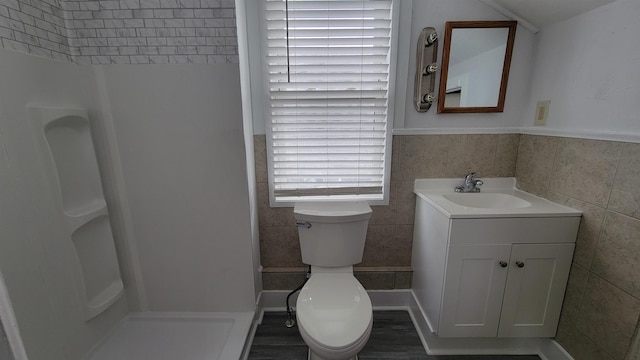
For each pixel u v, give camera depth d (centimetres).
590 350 116
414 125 161
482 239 123
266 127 157
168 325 150
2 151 91
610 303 108
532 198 145
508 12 144
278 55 150
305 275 173
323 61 152
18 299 97
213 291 155
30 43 102
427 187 167
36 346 104
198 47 126
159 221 145
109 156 136
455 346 143
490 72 152
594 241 115
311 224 144
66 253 115
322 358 103
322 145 163
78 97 124
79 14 122
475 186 161
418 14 147
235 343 134
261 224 171
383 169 166
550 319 132
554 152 136
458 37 148
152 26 124
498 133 160
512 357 141
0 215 91
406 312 175
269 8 145
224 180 140
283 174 167
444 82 152
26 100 100
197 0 122
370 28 147
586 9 117
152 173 139
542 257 125
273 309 177
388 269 176
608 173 108
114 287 143
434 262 140
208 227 146
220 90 130
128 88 129
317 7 145
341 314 112
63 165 116
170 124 133
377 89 155
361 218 144
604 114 111
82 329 124
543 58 143
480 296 129
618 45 105
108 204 140
